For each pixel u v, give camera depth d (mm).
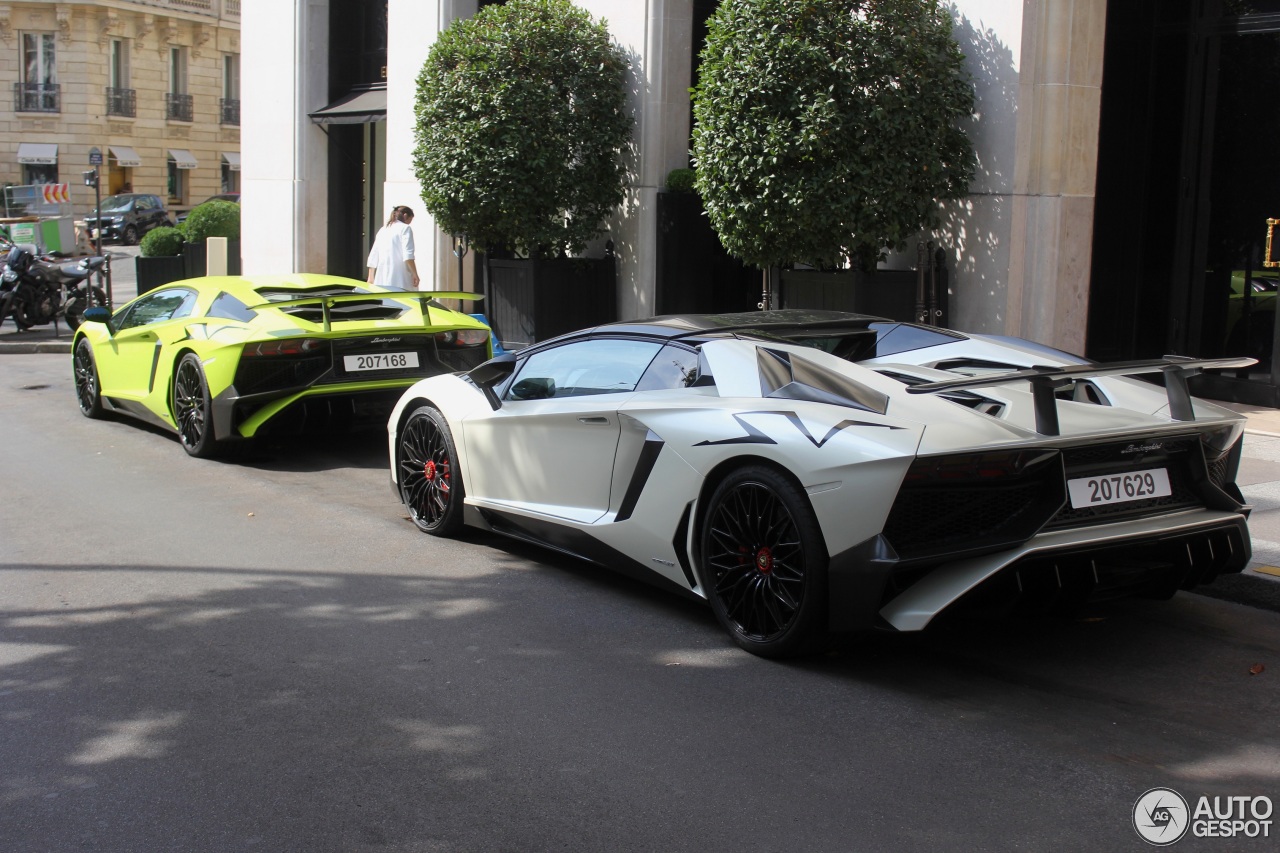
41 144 47594
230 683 4418
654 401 5152
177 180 51938
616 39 12867
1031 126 9945
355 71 18047
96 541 6445
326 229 18375
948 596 4137
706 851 3195
